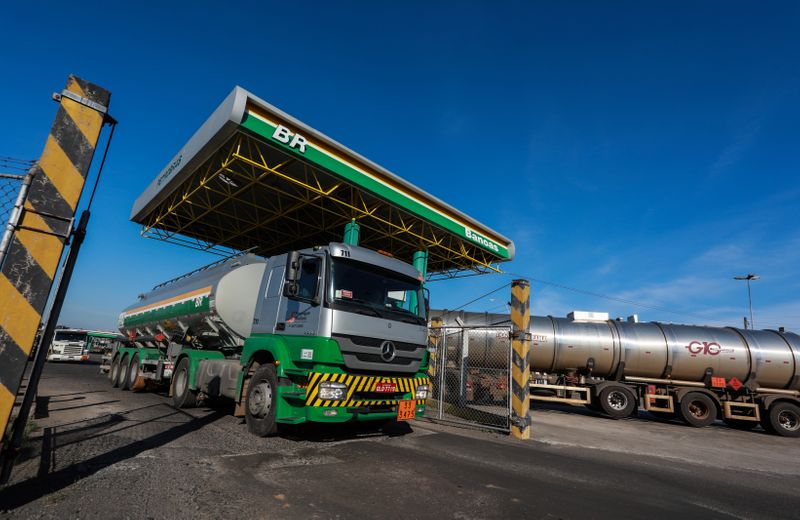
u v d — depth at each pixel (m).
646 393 14.39
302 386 5.92
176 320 10.30
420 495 4.17
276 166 12.33
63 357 27.55
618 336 14.66
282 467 4.79
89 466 4.36
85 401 9.06
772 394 13.82
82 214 3.90
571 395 14.63
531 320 15.30
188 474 4.30
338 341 5.82
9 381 3.12
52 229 3.34
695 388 14.24
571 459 6.44
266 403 6.33
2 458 3.48
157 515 3.30
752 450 9.52
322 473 4.66
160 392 11.66
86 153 3.56
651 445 8.84
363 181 12.98
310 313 6.06
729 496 5.07
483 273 21.66
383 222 16.12
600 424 12.24
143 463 4.56
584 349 14.60
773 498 5.13
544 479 5.11
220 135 10.55
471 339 14.62
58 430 5.93
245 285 8.76
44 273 3.29
